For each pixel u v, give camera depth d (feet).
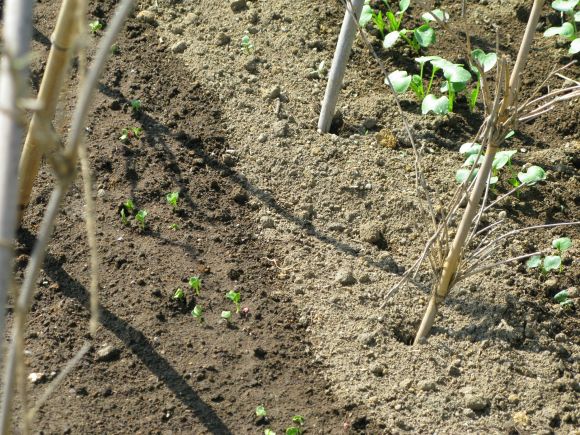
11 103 4.67
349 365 5.92
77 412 5.68
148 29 7.22
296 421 5.73
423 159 6.73
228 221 6.40
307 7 7.41
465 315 6.12
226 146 6.69
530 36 5.52
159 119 6.76
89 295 6.04
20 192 5.99
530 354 6.02
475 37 7.34
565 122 6.95
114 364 5.84
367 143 6.78
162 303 6.05
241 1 7.36
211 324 6.01
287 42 7.20
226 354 5.91
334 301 6.13
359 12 6.42
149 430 5.66
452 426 5.78
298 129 6.77
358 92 7.03
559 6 7.03
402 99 7.01
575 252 6.42
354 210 6.49
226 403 5.77
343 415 5.78
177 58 7.07
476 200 5.71
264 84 6.98
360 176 6.61
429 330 6.01
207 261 6.23
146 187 6.46
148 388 5.78
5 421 4.91
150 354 5.88
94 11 7.22
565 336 6.09
